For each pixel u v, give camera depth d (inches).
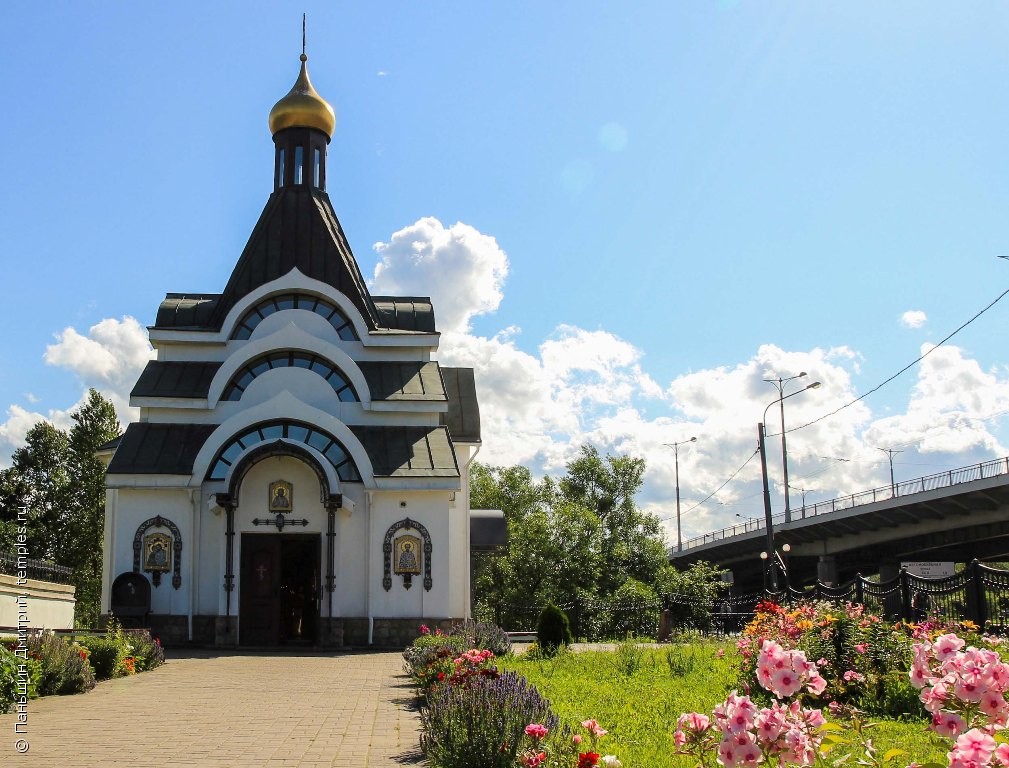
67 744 455.5
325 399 1139.9
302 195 1284.4
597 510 2107.5
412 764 408.2
